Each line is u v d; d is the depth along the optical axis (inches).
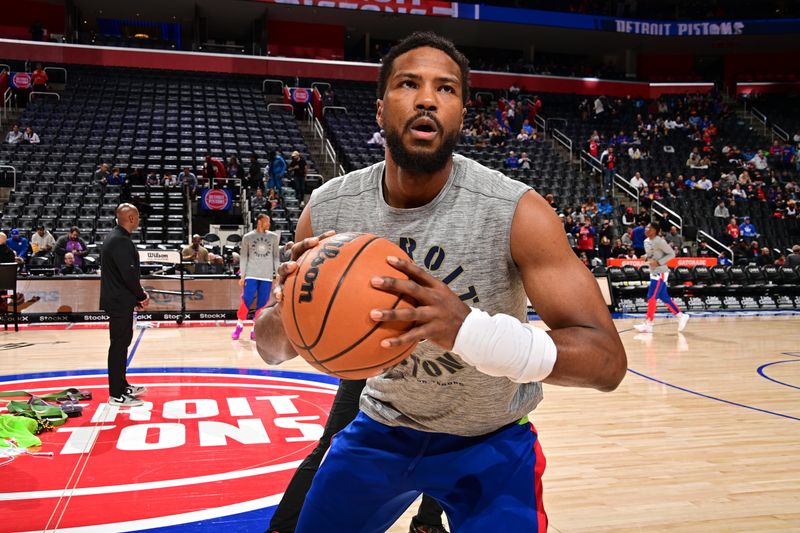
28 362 255.8
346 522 61.9
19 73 681.0
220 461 132.2
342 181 60.5
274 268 308.2
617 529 103.2
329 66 849.5
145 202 512.7
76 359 263.0
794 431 163.2
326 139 675.4
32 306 379.9
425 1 866.8
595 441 153.2
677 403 193.5
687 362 268.2
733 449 147.2
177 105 701.3
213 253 459.5
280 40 906.7
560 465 135.1
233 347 294.4
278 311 55.4
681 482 125.1
